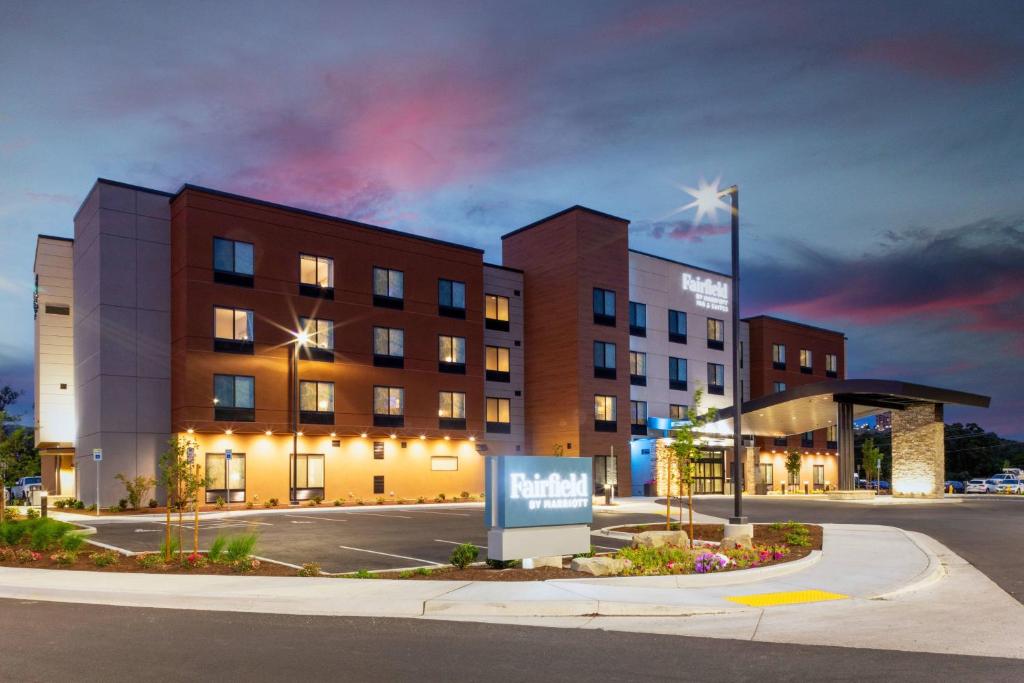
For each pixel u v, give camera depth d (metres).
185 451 20.09
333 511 33.97
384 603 11.01
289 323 39.94
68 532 18.02
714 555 14.97
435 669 7.79
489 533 14.73
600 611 10.74
